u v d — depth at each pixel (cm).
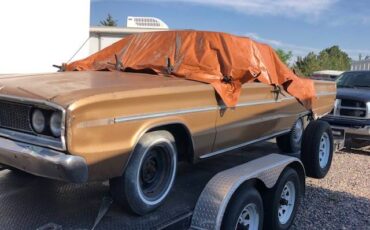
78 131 291
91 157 300
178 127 380
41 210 346
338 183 665
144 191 352
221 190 348
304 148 605
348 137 899
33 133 317
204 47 452
